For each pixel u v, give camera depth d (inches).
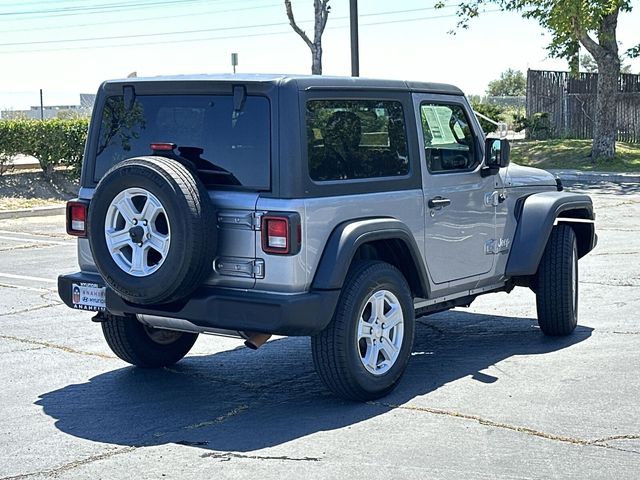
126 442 238.4
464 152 311.7
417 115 291.9
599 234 596.4
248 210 251.0
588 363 307.4
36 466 222.1
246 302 247.8
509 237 332.5
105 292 271.9
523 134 1439.5
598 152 1093.8
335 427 247.3
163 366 313.4
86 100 1881.2
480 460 221.5
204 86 261.0
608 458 222.1
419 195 287.7
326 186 256.4
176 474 215.5
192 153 261.6
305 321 247.6
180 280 246.4
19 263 529.7
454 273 306.2
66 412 264.1
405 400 270.5
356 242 256.5
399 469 216.4
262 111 253.1
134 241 251.3
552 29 1088.2
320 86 258.8
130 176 249.0
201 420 255.8
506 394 274.5
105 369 310.7
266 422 252.8
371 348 267.1
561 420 249.9
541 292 338.6
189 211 244.2
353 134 268.2
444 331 361.4
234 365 315.6
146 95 273.3
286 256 247.4
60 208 770.8
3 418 259.0
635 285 436.8
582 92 1327.5
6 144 830.5
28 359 323.0
